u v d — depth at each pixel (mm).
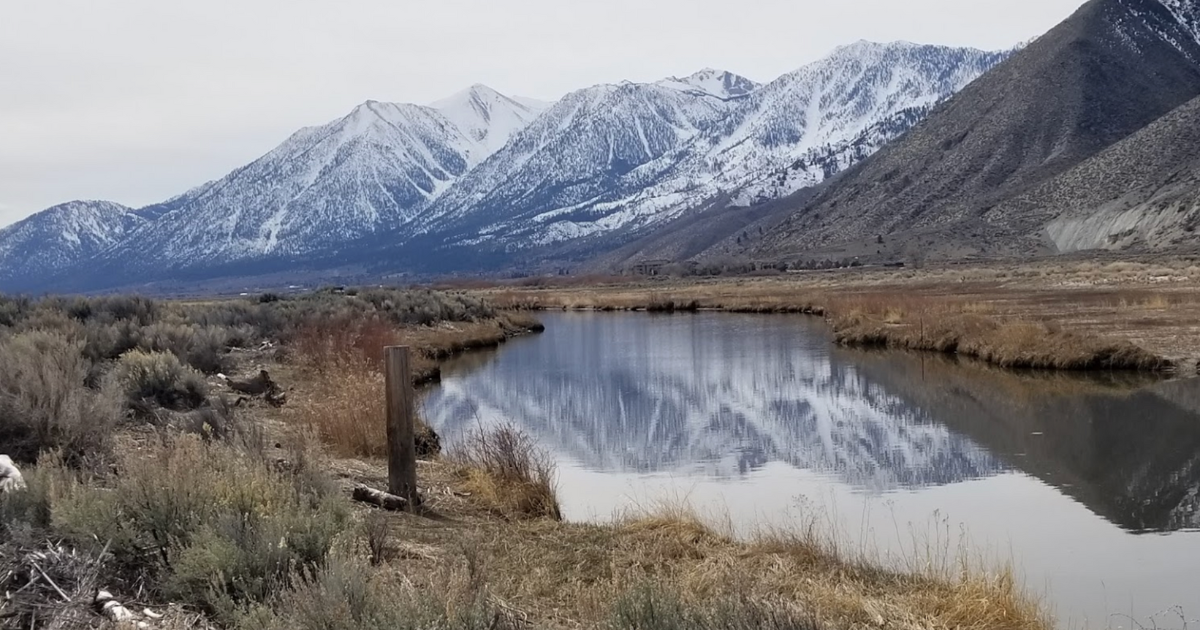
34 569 5516
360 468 11453
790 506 12141
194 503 6668
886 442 16719
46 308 23625
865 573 8281
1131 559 9711
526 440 14438
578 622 6336
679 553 8562
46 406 9070
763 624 5770
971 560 9195
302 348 22062
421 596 5512
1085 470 14023
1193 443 15484
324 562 5949
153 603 5719
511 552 8133
